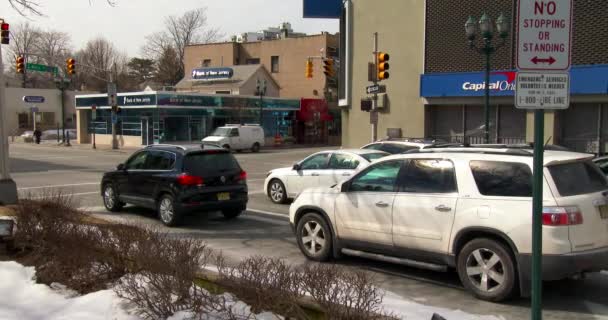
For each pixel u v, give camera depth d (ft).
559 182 20.18
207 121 153.38
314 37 193.16
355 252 25.79
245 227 37.11
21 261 22.49
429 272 25.20
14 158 107.14
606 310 20.03
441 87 72.08
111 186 42.68
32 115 219.00
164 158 38.34
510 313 19.69
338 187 26.73
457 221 21.68
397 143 50.62
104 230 21.70
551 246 19.47
